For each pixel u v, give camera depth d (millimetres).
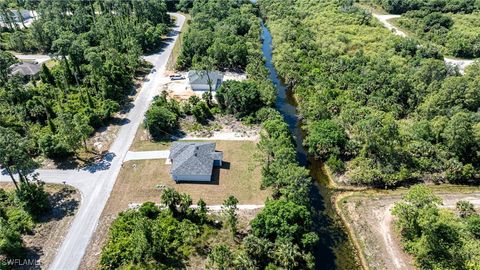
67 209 80188
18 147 75625
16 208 79062
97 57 120250
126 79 129250
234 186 86688
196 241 72312
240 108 113500
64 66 123938
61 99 114312
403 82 115938
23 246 71000
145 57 154250
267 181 84562
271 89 117062
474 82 107062
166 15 195875
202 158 89688
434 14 178625
